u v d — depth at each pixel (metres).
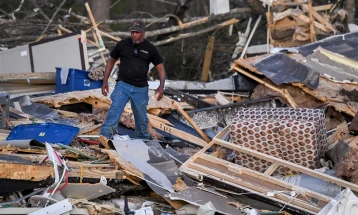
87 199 16.53
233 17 46.22
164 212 16.91
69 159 18.31
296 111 20.41
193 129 25.73
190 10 54.88
